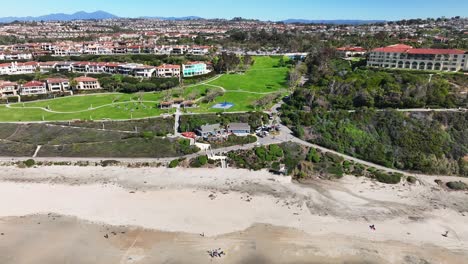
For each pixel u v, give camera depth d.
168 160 85.06
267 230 58.94
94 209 65.50
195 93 130.88
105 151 89.56
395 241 56.47
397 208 65.81
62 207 66.31
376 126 92.69
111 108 119.19
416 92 100.38
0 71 160.88
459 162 80.62
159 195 70.25
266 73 170.50
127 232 58.62
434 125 88.94
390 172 78.94
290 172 78.62
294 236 57.44
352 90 110.56
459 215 63.78
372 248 54.78
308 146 89.38
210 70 178.38
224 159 84.44
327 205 66.69
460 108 95.75
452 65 126.06
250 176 78.25
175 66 163.88
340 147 88.12
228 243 55.69
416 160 81.19
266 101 118.00
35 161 85.81
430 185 74.50
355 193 71.31
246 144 90.94
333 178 77.50
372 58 145.12
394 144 87.25
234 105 119.88
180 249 54.31
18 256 53.31
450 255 53.38
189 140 92.56
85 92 142.00
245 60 188.00
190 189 72.56
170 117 107.38
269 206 66.12
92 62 173.50
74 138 95.75
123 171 80.88
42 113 115.25
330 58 166.62
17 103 128.62
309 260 52.16
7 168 82.75
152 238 57.00
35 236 57.84
